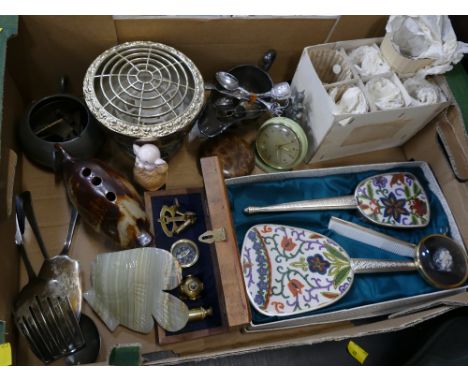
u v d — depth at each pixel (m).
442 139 0.91
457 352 0.77
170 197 0.87
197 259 0.84
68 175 0.73
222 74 0.85
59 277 0.78
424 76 0.88
